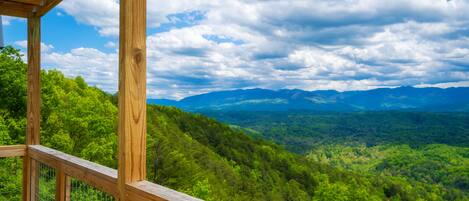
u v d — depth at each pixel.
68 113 23.50
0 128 18.36
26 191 2.99
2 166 4.52
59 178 2.40
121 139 1.70
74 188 2.26
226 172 32.22
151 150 28.05
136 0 1.69
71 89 28.47
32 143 3.04
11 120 19.23
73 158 2.37
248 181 32.50
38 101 3.08
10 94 19.98
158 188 1.56
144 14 1.72
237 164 34.53
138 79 1.70
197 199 1.37
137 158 1.71
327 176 31.20
